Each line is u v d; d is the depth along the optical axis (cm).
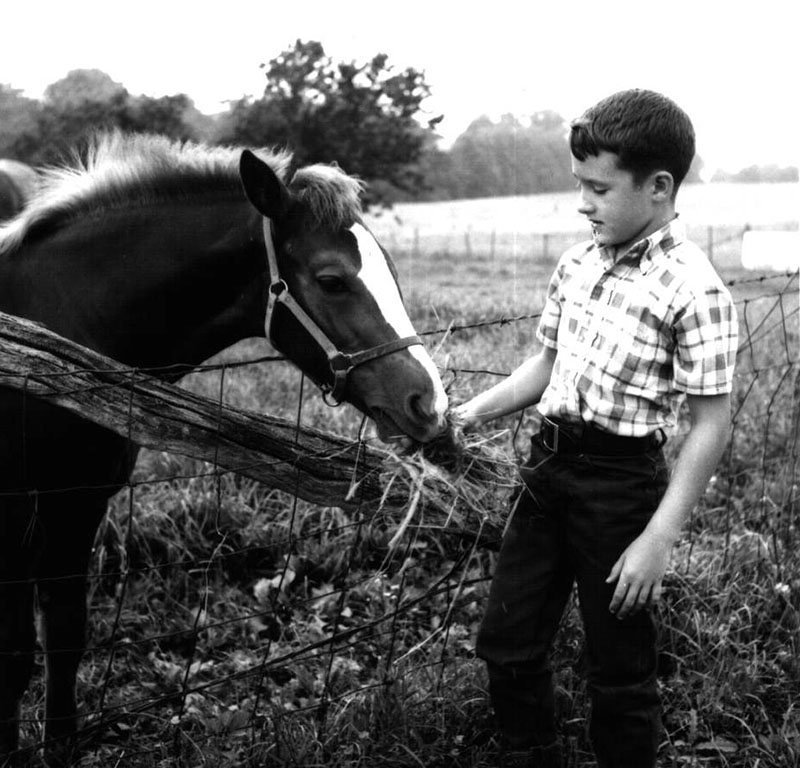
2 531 210
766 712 255
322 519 369
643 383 180
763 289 1062
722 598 293
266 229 213
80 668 291
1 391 203
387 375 207
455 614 308
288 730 235
